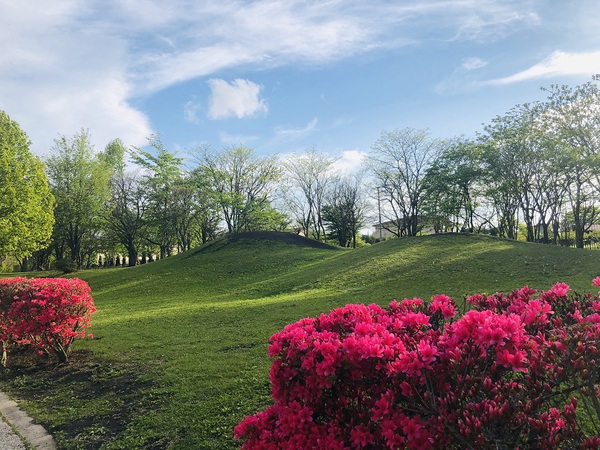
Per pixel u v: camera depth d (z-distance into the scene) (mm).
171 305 14852
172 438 4414
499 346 2068
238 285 18953
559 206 27891
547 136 24188
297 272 19312
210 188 39625
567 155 22547
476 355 2133
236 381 5766
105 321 11422
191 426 4602
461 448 1955
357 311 3047
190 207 36625
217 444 4164
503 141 26812
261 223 40250
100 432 4684
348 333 2793
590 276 11602
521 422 1900
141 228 38125
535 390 2051
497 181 28125
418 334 2568
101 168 34719
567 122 23297
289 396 2500
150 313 12281
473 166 28938
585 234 32188
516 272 13281
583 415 3555
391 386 2246
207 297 16719
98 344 8641
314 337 2492
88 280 23875
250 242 28031
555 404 2232
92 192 33844
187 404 5191
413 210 36469
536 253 15477
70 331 7633
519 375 2576
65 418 5117
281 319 9539
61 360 7574
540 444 1876
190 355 7285
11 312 7184
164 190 36438
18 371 7293
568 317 2820
